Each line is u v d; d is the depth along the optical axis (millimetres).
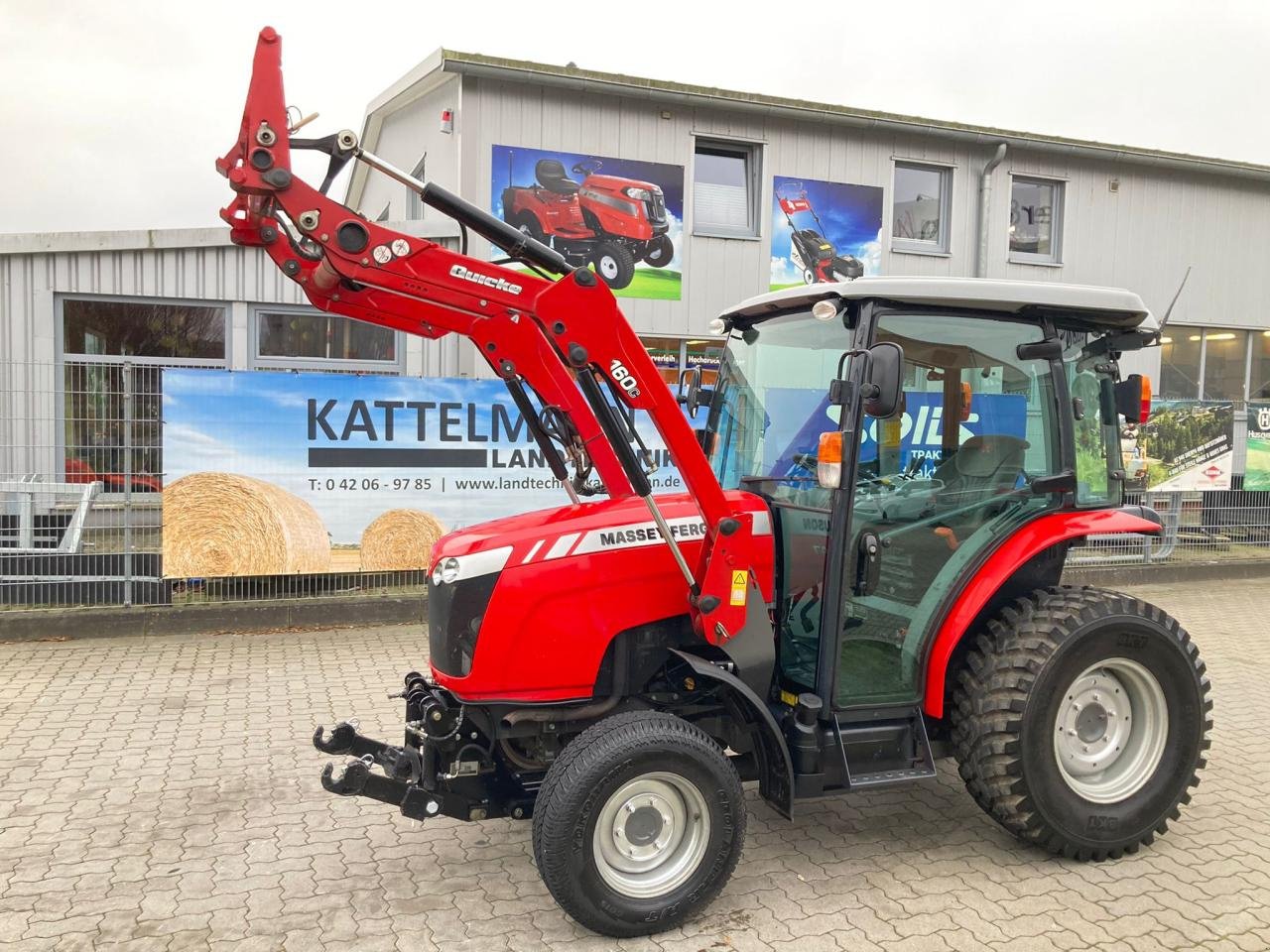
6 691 5727
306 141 3119
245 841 3844
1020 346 3754
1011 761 3545
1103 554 9617
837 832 3990
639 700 3533
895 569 3609
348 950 3072
